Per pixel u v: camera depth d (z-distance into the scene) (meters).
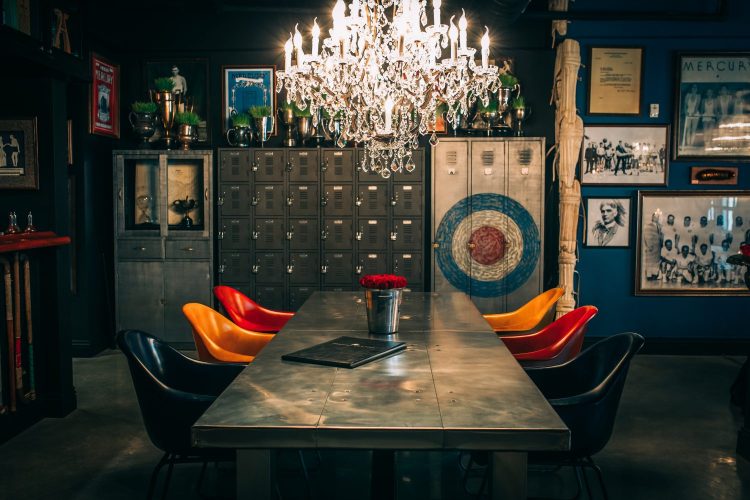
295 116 6.29
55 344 4.25
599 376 2.84
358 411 1.97
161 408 2.45
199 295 6.28
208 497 3.08
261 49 6.50
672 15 5.92
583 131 5.98
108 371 5.49
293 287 6.29
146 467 3.47
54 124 4.31
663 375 5.44
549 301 4.27
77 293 6.00
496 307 6.18
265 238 6.26
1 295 3.85
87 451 3.70
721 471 3.44
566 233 5.94
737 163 6.18
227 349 3.75
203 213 6.29
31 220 4.18
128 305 6.30
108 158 6.49
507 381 2.32
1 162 4.29
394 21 3.68
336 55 3.69
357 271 6.22
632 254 6.29
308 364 2.56
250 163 6.21
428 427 1.83
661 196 6.21
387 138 4.06
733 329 6.25
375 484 2.56
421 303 4.20
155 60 6.57
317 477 3.36
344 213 6.20
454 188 6.12
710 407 4.55
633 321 6.32
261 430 1.83
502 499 1.91
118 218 6.23
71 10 4.38
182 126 6.28
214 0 5.73
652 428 4.11
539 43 6.33
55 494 3.13
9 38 3.59
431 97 3.86
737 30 6.10
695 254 6.23
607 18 5.86
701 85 6.16
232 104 6.57
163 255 6.25
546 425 1.85
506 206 6.11
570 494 3.17
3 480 3.29
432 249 6.18
